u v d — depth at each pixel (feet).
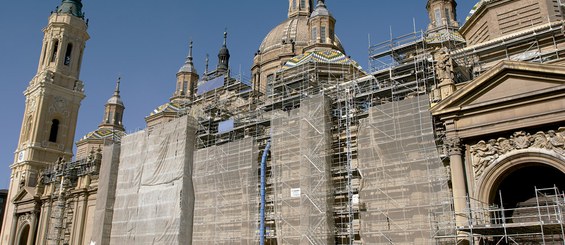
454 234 95.40
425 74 116.98
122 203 166.20
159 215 150.41
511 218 94.84
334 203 116.67
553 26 111.04
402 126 107.45
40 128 251.39
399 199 104.22
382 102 123.65
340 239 113.80
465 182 98.99
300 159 119.34
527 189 101.24
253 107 162.09
